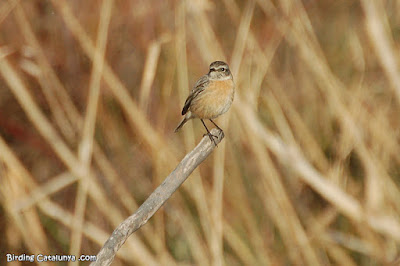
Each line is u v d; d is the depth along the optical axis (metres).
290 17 12.04
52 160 12.04
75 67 12.02
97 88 10.66
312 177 11.39
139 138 11.95
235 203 11.97
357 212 11.37
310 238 12.19
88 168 10.56
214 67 10.72
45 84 11.41
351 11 14.09
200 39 11.62
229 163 12.11
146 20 12.02
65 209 12.04
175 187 6.57
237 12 12.35
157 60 11.47
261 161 11.26
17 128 11.74
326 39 13.95
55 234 11.88
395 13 13.92
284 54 13.49
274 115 11.97
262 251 11.51
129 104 10.95
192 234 11.44
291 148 11.54
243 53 11.91
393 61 12.27
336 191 11.45
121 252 11.12
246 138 11.84
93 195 10.80
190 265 11.91
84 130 10.61
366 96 12.88
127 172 12.24
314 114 13.18
